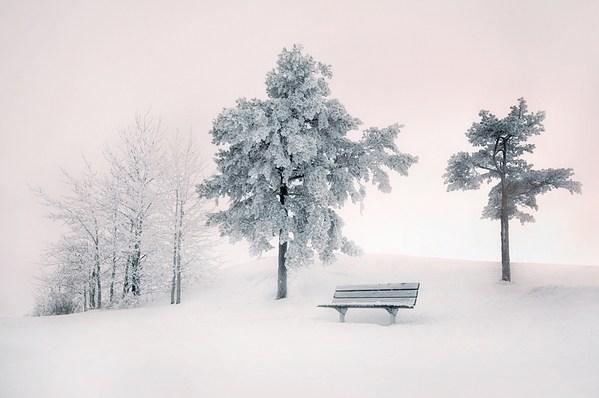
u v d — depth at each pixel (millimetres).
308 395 5156
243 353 7965
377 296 12688
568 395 4742
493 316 12172
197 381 5953
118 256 21078
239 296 19219
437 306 14461
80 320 14703
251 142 17234
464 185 20422
